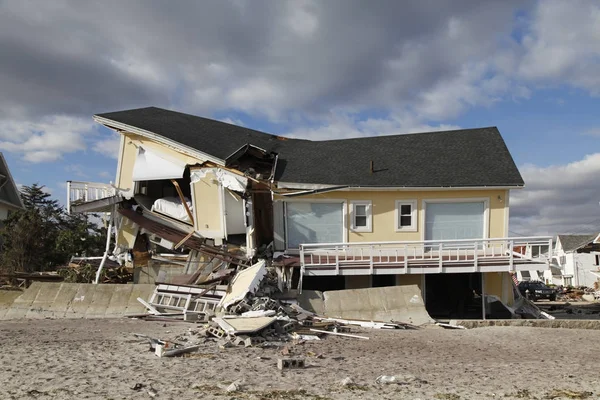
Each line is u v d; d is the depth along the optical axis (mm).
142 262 26344
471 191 24609
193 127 29094
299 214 24922
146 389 9469
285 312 19109
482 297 23875
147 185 28609
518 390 9977
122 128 26609
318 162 27141
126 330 16906
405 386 10109
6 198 42594
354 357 13445
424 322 20406
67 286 22094
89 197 27109
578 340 17141
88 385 9750
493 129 29781
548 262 22391
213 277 21969
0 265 33406
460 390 9914
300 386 9922
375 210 24797
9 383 9883
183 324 18328
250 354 13188
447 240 23078
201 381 10164
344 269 22703
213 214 25344
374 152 28312
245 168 26266
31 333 16266
